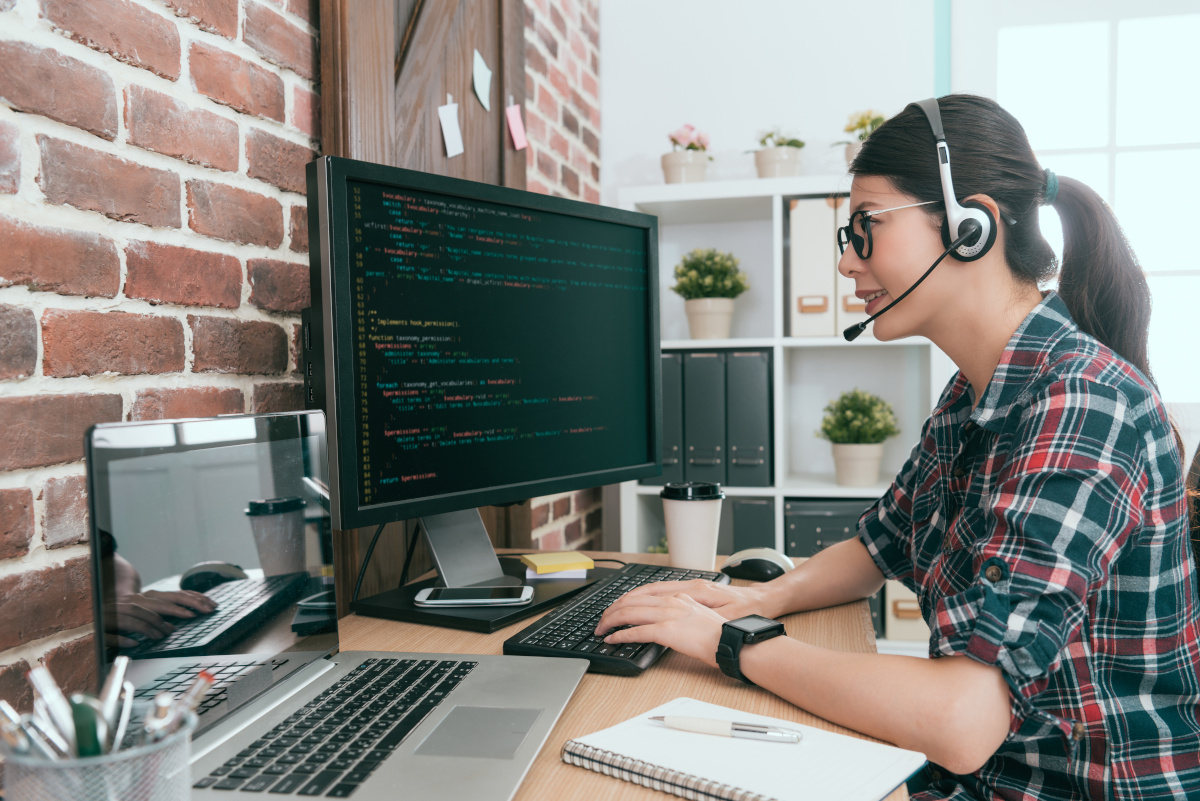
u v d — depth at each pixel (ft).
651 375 4.38
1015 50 7.70
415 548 4.42
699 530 4.08
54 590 2.46
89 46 2.57
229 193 3.21
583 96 7.93
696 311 7.50
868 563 3.45
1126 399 2.35
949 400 3.09
